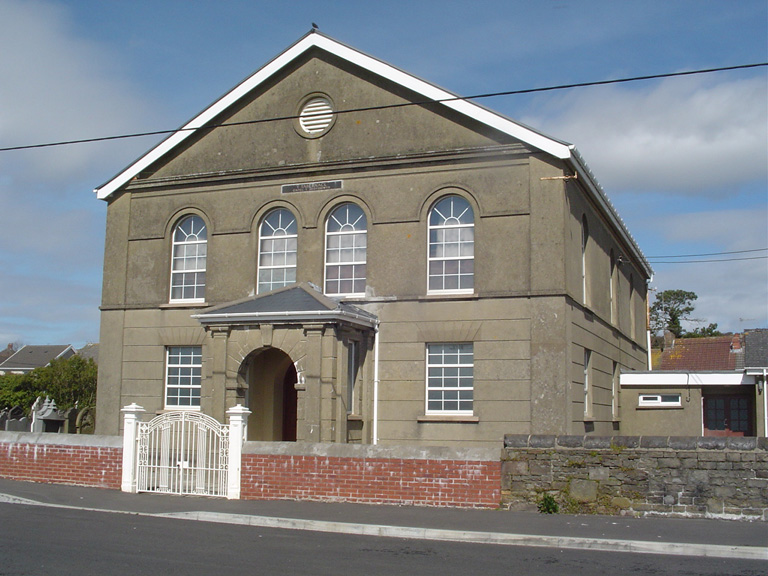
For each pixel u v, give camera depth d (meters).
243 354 20.47
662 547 11.59
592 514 14.48
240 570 9.73
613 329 27.28
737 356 39.53
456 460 15.32
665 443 14.36
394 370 21.39
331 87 22.98
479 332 20.78
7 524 13.00
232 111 24.05
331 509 14.95
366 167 22.33
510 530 12.78
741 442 13.99
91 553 10.66
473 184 21.30
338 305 20.12
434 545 11.98
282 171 23.12
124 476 17.31
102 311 24.70
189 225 24.41
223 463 16.62
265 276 23.25
